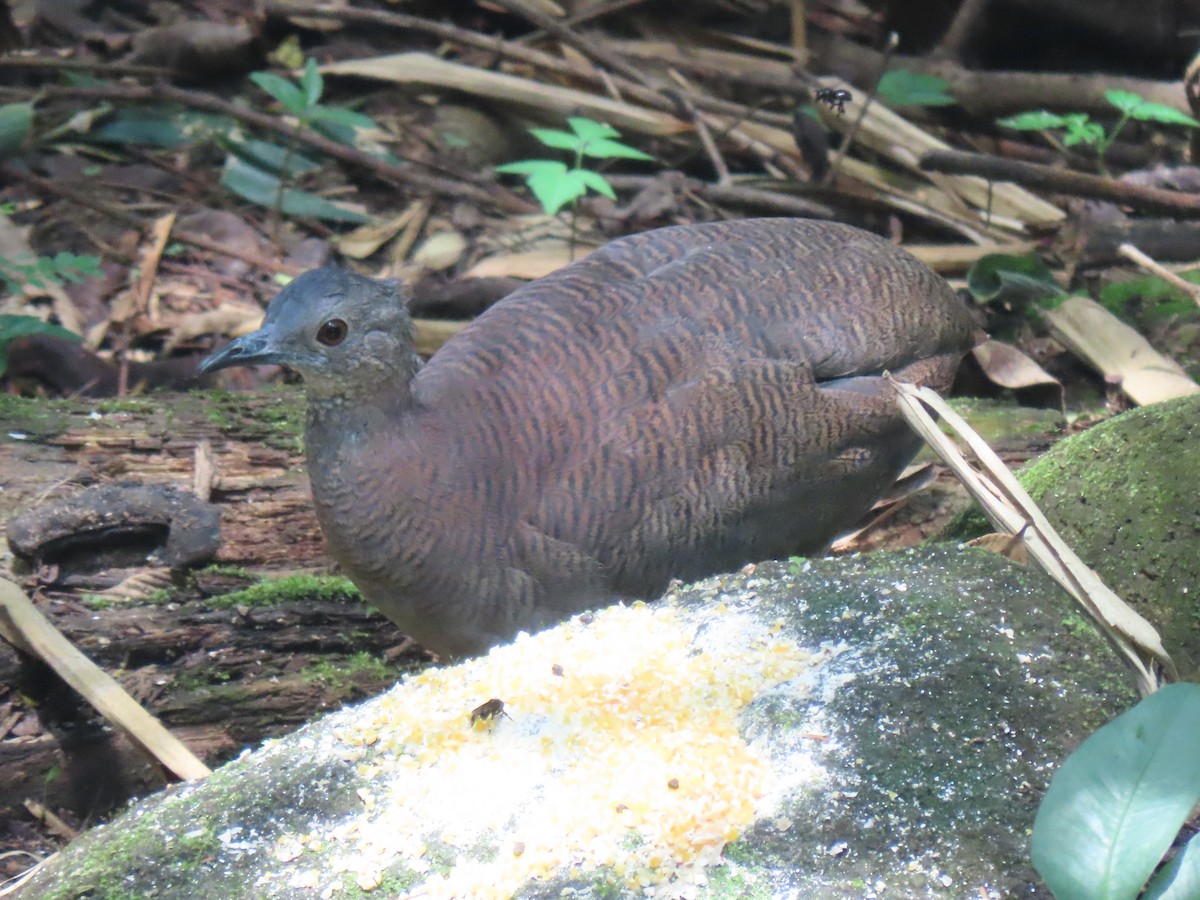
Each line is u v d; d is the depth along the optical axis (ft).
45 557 26.45
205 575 27.17
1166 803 14.32
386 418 22.94
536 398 23.49
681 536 24.07
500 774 17.08
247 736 25.75
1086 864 14.14
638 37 50.21
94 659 25.66
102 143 43.65
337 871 16.29
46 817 24.38
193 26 45.83
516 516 23.25
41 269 33.32
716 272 25.05
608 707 17.72
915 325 25.91
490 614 23.76
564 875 15.78
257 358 22.21
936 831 15.88
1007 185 43.04
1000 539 21.03
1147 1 47.03
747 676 18.02
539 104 44.32
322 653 26.73
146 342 36.11
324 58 47.73
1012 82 45.27
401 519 22.93
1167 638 21.70
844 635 18.56
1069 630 18.69
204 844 16.78
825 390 24.76
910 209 41.91
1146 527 22.57
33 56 45.98
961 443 30.14
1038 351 36.22
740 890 15.40
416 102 45.65
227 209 41.32
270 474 29.17
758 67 48.01
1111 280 38.75
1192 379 33.65
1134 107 37.76
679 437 23.61
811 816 16.11
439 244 40.19
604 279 25.38
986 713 17.24
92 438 29.55
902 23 51.08
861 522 29.30
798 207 41.55
